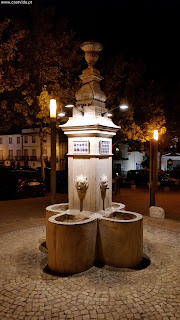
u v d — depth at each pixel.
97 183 5.53
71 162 5.82
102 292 4.12
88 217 5.33
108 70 17.00
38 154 46.75
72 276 4.66
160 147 26.66
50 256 4.91
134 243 5.03
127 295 4.04
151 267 5.05
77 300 3.91
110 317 3.53
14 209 10.98
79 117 5.61
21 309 3.69
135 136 18.62
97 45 5.64
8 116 15.20
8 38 11.87
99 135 5.52
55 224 4.80
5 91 14.25
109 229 5.08
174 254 5.70
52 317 3.52
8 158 51.97
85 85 5.72
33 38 14.02
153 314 3.60
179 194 17.25
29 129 47.34
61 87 15.55
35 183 15.12
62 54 14.73
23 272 4.81
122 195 16.69
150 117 19.66
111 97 17.16
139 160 39.53
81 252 4.81
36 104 14.55
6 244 6.30
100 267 5.04
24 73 12.97
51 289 4.21
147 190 19.64
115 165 39.09
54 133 6.97
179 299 3.96
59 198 14.62
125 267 5.01
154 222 8.26
